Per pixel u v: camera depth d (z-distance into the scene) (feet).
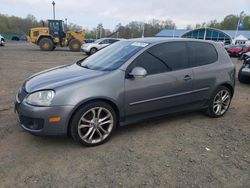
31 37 90.43
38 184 10.58
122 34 251.19
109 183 10.73
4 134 14.64
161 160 12.50
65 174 11.25
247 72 30.04
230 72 18.19
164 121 17.21
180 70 15.80
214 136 15.33
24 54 71.00
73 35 93.45
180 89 15.83
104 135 13.89
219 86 17.78
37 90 12.79
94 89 13.07
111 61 14.94
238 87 29.35
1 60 51.65
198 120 17.70
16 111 13.91
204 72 16.81
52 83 13.08
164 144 14.10
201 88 16.83
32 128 12.83
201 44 17.24
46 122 12.48
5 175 11.10
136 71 13.74
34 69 40.40
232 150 13.74
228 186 10.80
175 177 11.24
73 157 12.55
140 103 14.52
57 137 14.33
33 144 13.65
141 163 12.20
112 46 17.16
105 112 13.73
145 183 10.79
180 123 17.02
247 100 23.44
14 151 12.94
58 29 90.99
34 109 12.45
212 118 18.20
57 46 93.50
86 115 13.26
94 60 16.26
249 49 95.91
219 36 188.65
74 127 12.94
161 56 15.28
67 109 12.54
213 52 17.74
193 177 11.28
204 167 12.05
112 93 13.50
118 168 11.76
